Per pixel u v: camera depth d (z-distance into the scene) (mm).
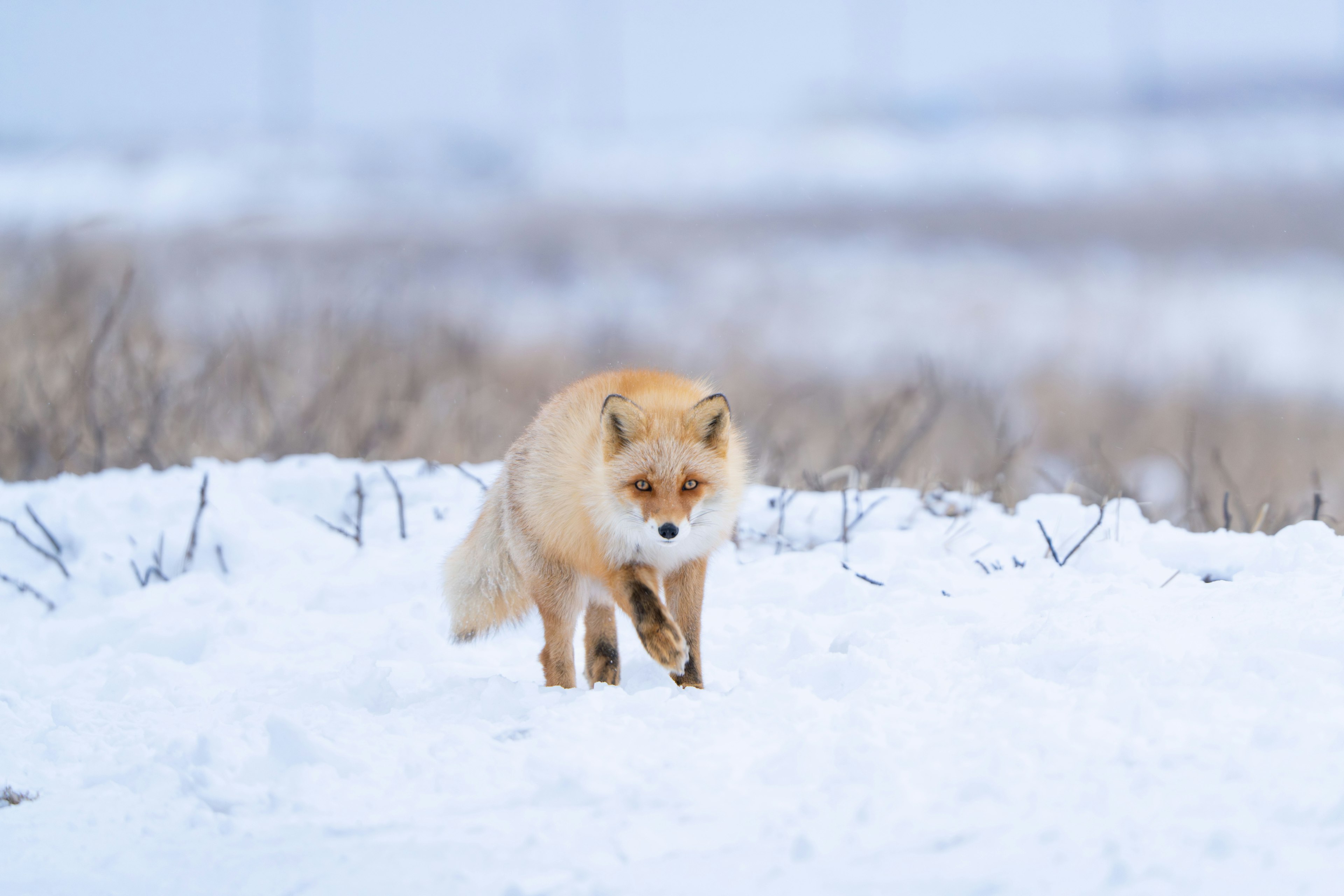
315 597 20344
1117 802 9648
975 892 8570
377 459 29719
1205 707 11211
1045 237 76188
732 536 19375
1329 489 31828
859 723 12031
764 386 42500
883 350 52906
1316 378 46938
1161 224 77688
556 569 16219
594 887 9148
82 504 23328
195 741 13133
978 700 12258
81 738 14328
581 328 56500
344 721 13875
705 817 10305
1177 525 25156
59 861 10906
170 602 20156
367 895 9430
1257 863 8555
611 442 15367
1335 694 11070
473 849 10062
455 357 38031
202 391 32312
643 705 13383
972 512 23094
